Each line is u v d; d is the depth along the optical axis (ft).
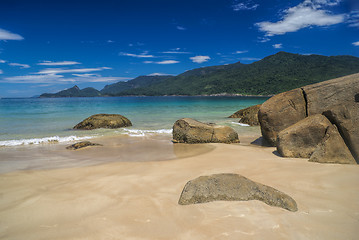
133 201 11.90
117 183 15.02
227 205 10.68
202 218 9.73
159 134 40.19
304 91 27.25
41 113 81.05
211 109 101.50
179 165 19.63
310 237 8.14
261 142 31.83
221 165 18.85
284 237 8.19
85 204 11.79
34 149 28.78
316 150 18.85
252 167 17.62
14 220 10.28
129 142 33.01
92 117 49.06
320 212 9.89
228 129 32.35
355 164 17.47
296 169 16.31
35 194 13.43
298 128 21.56
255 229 8.74
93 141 33.88
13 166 20.58
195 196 11.27
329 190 12.26
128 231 8.99
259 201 10.86
